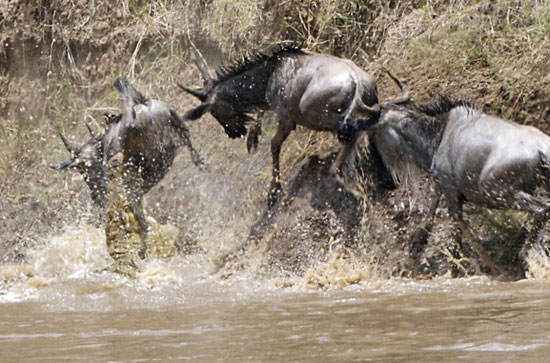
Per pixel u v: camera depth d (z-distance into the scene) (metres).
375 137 29.48
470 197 27.61
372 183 30.48
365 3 36.53
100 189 32.44
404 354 17.66
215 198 35.09
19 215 39.19
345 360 17.47
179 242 33.66
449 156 27.80
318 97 30.08
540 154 26.41
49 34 44.31
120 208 31.70
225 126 32.94
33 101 44.09
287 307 23.81
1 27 45.59
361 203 30.88
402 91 29.86
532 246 26.92
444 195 28.12
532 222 26.92
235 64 33.38
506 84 31.50
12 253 37.22
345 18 36.34
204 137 36.84
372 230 30.30
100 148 32.59
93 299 26.50
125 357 18.66
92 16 43.41
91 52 43.19
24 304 26.22
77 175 38.94
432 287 26.02
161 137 31.73
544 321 19.94
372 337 19.39
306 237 31.20
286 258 30.98
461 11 34.25
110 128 32.25
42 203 39.16
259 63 31.94
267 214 32.69
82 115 42.47
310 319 21.91
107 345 19.94
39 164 41.31
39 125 43.56
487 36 33.34
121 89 32.12
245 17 38.50
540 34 32.47
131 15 42.41
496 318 20.62
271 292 26.61
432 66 33.47
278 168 32.66
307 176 32.88
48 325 22.81
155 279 29.05
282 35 37.81
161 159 31.95
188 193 35.69
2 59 45.34
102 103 42.06
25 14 44.97
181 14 40.56
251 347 19.06
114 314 23.91
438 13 35.19
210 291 27.17
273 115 35.75
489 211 29.19
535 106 30.92
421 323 20.59
